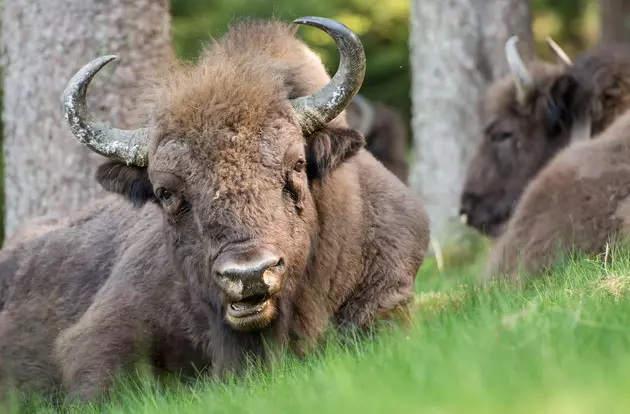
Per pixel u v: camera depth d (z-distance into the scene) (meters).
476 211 48.53
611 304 20.75
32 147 38.06
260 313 23.05
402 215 28.50
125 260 28.64
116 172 26.02
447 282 38.50
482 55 55.59
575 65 45.53
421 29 57.00
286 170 23.91
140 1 37.72
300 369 22.39
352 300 27.55
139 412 22.45
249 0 87.12
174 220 24.31
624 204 31.83
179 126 23.91
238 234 23.02
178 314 27.03
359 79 24.98
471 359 16.83
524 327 18.64
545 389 14.75
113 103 37.28
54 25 37.56
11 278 32.31
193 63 26.22
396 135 70.38
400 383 16.44
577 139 44.75
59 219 34.16
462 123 55.94
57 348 29.20
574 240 32.34
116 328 27.30
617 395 13.86
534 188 34.41
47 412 27.58
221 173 23.41
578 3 96.94
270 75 24.98
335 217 26.42
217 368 25.91
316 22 24.84
